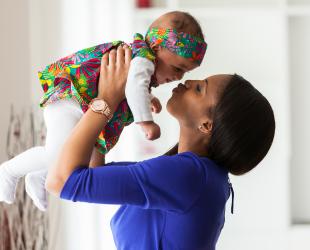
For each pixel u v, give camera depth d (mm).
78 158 1437
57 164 1440
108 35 3539
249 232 4004
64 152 1447
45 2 3307
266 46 4168
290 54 4195
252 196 4078
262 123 1602
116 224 1658
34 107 3111
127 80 1562
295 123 4223
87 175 1415
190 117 1668
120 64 1585
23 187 2865
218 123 1592
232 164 1629
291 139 4223
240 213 4086
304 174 4203
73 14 3416
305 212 4215
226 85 1629
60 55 3350
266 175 4059
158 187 1458
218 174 1601
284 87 3922
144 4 3939
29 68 3117
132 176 1439
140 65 1578
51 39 3307
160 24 1731
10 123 2836
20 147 2902
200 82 1686
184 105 1666
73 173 1419
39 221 3066
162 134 4043
